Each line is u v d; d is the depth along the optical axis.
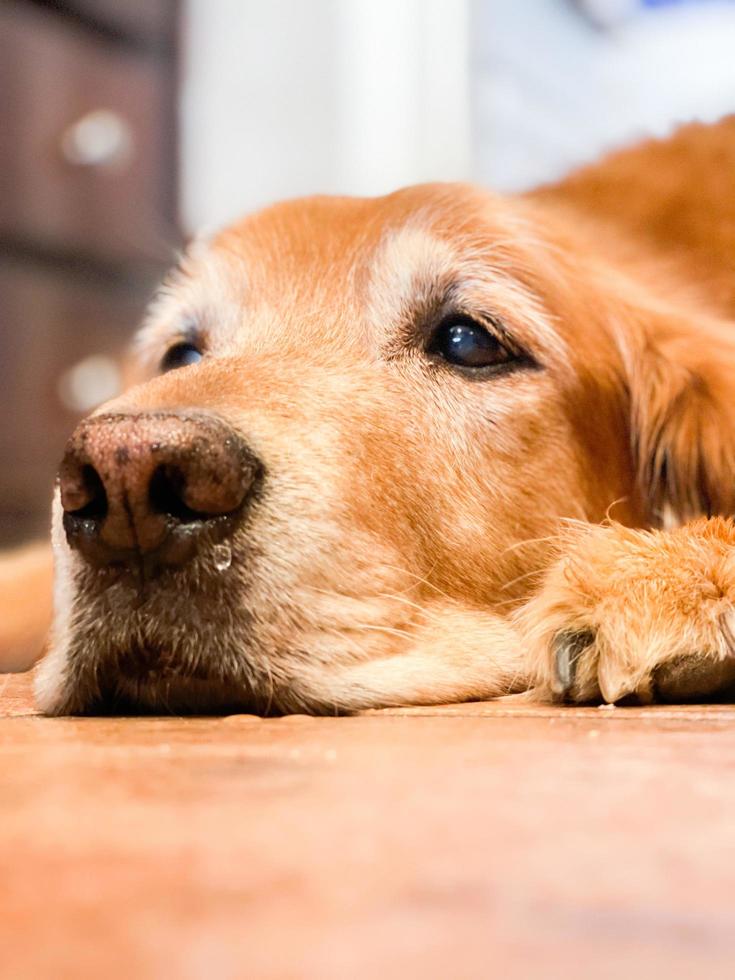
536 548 0.42
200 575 0.34
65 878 0.15
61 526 0.35
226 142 1.28
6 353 0.86
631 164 0.58
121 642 0.34
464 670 0.38
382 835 0.17
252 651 0.34
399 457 0.39
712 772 0.22
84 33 0.87
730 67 1.26
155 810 0.19
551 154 1.31
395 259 0.43
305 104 1.28
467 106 1.29
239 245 0.46
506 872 0.15
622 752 0.24
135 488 0.32
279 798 0.20
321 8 1.26
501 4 1.29
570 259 0.46
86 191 0.88
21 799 0.21
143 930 0.12
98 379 0.90
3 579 0.54
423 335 0.42
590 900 0.14
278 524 0.35
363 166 1.28
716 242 0.53
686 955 0.12
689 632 0.34
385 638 0.37
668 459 0.46
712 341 0.47
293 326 0.43
